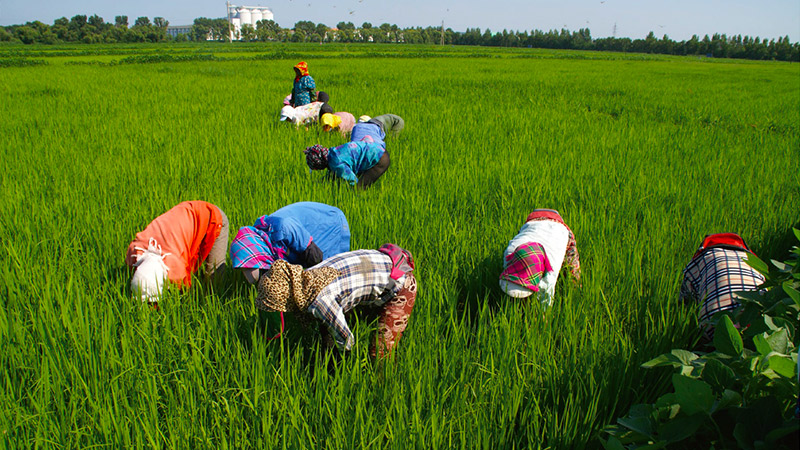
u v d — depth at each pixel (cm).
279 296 280
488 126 1042
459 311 407
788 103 1593
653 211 558
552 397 304
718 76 3153
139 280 368
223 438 258
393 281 308
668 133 1022
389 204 559
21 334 324
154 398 284
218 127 979
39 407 270
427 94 1609
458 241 475
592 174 693
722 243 373
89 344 309
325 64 3422
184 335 339
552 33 16688
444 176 663
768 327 248
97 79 2056
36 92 1576
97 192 586
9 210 520
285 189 596
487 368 320
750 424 205
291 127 990
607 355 327
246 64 3259
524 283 350
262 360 312
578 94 1742
